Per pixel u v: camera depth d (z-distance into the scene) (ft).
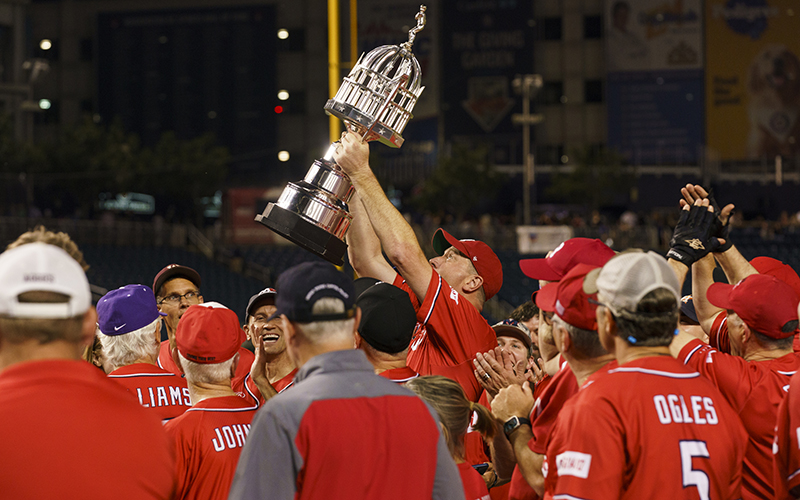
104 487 10.78
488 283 23.00
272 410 12.78
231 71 266.98
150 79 267.39
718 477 13.47
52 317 11.10
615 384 13.58
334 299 13.51
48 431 10.66
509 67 264.52
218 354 18.40
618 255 14.58
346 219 17.12
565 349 15.46
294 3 270.67
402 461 13.02
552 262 18.63
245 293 146.10
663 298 13.88
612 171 240.73
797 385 15.44
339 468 12.51
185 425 17.69
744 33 260.01
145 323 21.58
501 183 244.01
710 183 254.06
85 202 210.79
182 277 30.04
